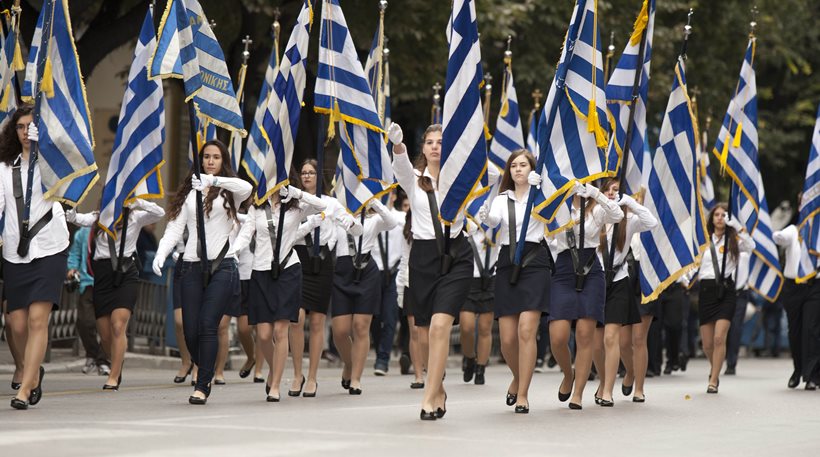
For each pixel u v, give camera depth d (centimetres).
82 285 3831
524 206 2616
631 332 3162
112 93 6719
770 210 8781
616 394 3391
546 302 2580
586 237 2741
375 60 3953
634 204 2916
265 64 5728
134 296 3153
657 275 3262
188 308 2661
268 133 3028
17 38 3039
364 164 3441
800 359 3822
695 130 3381
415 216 2383
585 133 2828
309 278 3042
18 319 2491
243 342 3597
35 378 2483
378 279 3212
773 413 2850
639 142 3431
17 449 1786
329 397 3038
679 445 2109
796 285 3791
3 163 2475
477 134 2511
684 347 5006
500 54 6116
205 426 2170
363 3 4784
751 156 4094
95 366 3909
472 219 2628
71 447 1820
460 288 2342
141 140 3262
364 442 1981
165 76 2809
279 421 2303
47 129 2494
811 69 8181
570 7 5969
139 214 3153
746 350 7238
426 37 5112
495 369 4891
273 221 2883
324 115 3319
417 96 5484
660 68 6556
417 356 3478
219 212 2664
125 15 4403
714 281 3619
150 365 4331
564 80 2834
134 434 2006
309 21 3166
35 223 2442
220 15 5031
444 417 2480
